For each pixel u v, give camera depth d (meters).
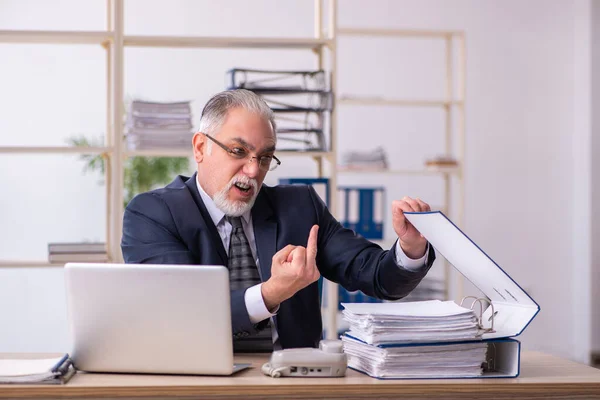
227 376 1.47
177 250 1.87
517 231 5.82
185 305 1.44
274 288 1.59
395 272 1.86
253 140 1.86
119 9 3.23
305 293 1.96
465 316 1.49
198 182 2.00
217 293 1.43
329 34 3.41
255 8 5.40
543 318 5.88
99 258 3.33
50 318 5.14
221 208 1.89
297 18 5.46
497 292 1.59
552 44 5.85
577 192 5.87
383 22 5.61
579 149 5.84
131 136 3.25
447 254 1.57
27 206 5.12
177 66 5.28
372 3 5.59
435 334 1.47
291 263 1.57
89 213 5.19
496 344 1.57
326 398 1.39
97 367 1.49
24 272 5.12
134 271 1.44
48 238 5.14
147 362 1.47
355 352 1.56
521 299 1.54
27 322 5.12
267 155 1.90
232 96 1.89
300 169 5.43
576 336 5.89
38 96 5.10
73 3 5.14
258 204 2.02
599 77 5.77
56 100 5.12
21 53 5.07
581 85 5.82
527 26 5.80
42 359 1.54
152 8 5.25
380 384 1.40
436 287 4.73
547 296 5.88
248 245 1.96
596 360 5.74
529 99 5.82
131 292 1.45
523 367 1.63
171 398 1.36
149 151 3.24
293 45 3.44
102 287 1.46
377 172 4.68
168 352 1.46
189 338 1.45
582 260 5.82
